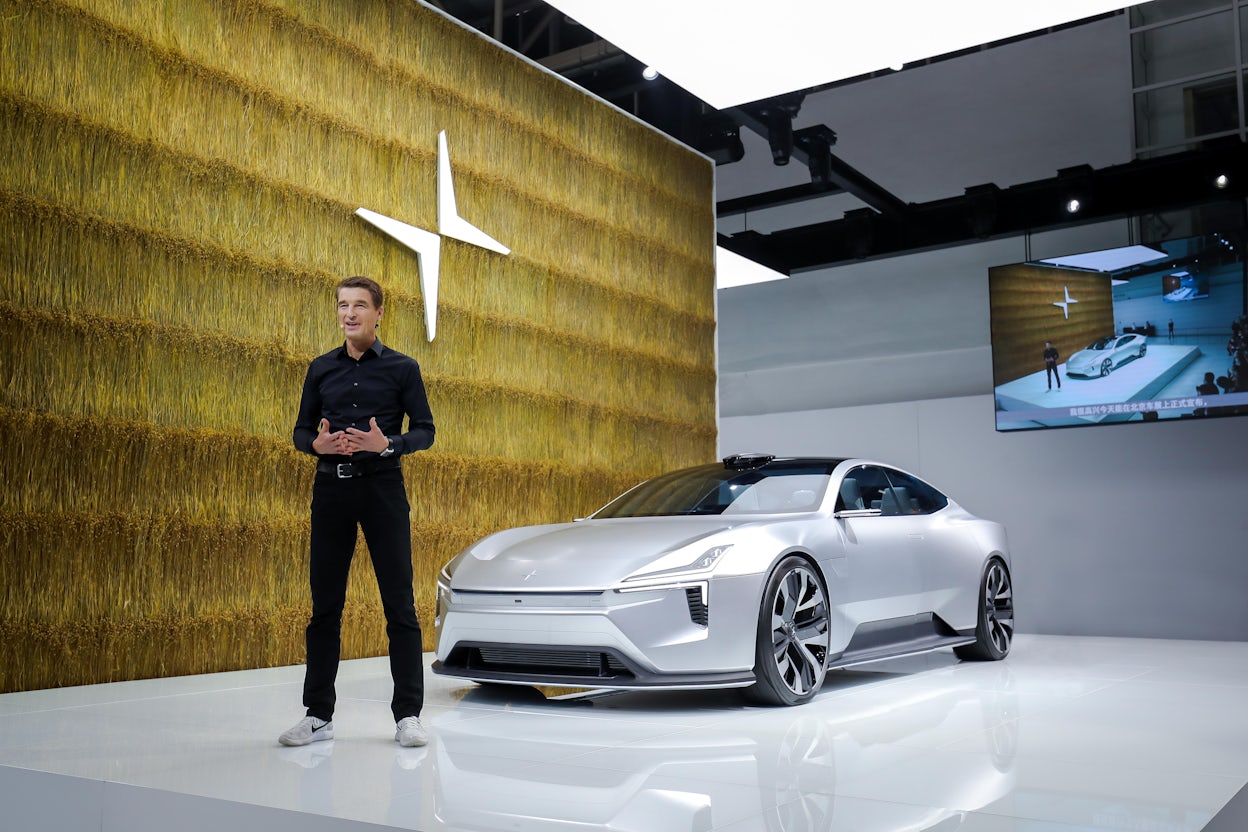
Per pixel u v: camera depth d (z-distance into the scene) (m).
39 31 4.00
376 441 2.77
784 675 3.51
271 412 4.82
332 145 5.25
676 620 3.32
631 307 7.44
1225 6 7.51
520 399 6.38
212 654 4.49
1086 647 6.25
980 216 8.88
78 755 2.57
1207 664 5.05
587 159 7.13
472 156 6.16
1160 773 2.37
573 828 1.87
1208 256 7.72
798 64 6.58
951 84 8.41
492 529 6.10
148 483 4.28
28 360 3.89
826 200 9.72
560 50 7.77
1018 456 8.47
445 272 5.91
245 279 4.75
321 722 2.82
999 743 2.77
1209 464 7.68
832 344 10.27
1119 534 7.96
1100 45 7.89
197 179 4.56
